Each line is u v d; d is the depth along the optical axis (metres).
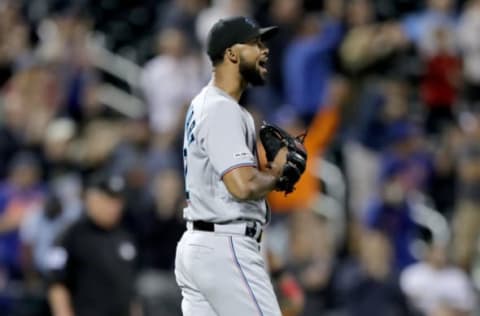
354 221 50.22
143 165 49.50
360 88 54.31
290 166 24.73
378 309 44.69
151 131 52.38
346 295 44.88
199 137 24.91
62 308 36.41
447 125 56.94
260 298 24.72
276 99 54.66
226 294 24.70
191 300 25.36
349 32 56.16
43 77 54.38
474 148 52.00
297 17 56.53
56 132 51.00
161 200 45.16
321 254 45.62
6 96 56.22
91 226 36.91
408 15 63.94
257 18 56.56
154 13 66.94
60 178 50.50
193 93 54.72
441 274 47.03
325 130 53.22
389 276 45.28
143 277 44.28
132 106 59.72
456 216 51.47
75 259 36.62
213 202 24.95
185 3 56.91
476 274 50.25
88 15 65.69
